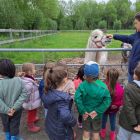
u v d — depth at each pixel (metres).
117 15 90.81
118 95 3.98
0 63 3.55
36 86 4.32
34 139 4.21
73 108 5.06
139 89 3.11
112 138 4.14
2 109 3.49
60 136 3.18
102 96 3.60
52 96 3.11
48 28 50.44
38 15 35.53
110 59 12.91
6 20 23.00
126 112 3.19
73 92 3.89
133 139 3.31
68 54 13.87
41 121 4.79
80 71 4.25
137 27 4.35
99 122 3.78
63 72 3.19
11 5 23.89
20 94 3.60
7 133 3.78
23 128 4.54
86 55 6.40
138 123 3.24
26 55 12.18
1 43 12.91
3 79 3.56
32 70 4.34
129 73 4.46
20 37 18.77
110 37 6.09
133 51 4.32
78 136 4.30
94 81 3.63
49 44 21.73
